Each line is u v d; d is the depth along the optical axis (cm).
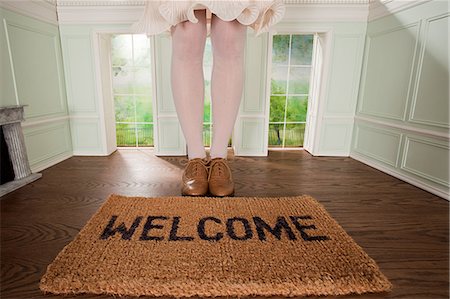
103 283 59
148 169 164
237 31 86
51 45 177
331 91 199
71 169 163
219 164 107
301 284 59
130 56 218
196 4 75
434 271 69
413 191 132
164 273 62
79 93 195
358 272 64
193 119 101
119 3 182
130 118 229
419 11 141
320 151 209
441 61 127
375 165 175
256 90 197
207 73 220
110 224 84
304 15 188
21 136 137
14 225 90
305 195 112
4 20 136
